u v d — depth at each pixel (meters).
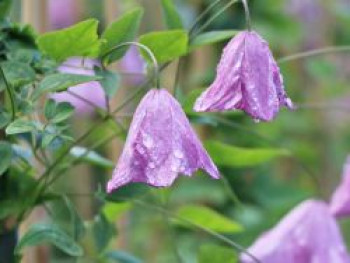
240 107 0.63
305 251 0.81
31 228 0.66
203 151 0.62
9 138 0.69
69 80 0.63
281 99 0.64
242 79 0.63
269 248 0.81
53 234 0.66
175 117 0.62
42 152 0.68
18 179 0.68
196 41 0.68
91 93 0.97
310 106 0.78
